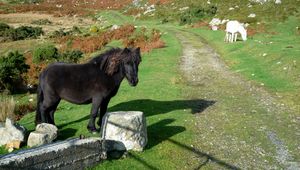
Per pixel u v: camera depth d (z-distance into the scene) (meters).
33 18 84.06
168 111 16.14
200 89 20.64
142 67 27.08
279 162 11.60
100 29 61.41
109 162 10.55
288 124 14.95
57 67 11.70
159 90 20.06
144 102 17.55
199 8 58.66
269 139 13.38
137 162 10.72
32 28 62.00
